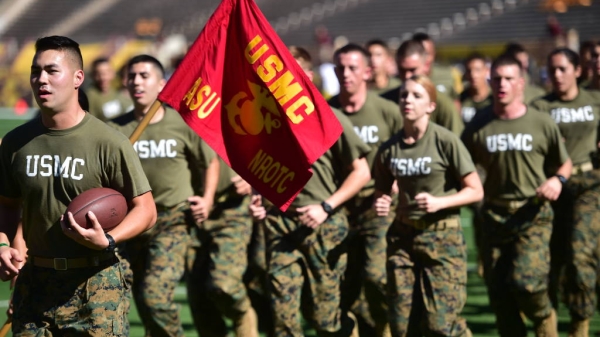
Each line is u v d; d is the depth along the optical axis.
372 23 36.88
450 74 11.55
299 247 7.00
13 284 5.61
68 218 4.67
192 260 7.77
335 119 5.90
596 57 9.18
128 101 12.63
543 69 24.67
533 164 7.49
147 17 40.25
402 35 35.84
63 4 41.41
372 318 7.53
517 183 7.51
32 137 4.96
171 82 5.63
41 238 4.97
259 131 5.80
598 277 8.55
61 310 4.94
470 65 11.75
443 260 6.62
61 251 4.95
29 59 34.75
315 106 5.87
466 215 16.89
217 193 7.73
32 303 4.97
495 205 7.60
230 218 7.73
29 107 30.17
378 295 7.40
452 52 32.69
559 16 33.81
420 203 6.48
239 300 7.59
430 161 6.72
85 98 5.94
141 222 4.94
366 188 7.59
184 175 7.30
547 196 7.33
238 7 5.77
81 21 40.56
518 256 7.43
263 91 5.80
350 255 7.59
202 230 7.73
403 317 6.65
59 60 4.84
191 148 7.30
